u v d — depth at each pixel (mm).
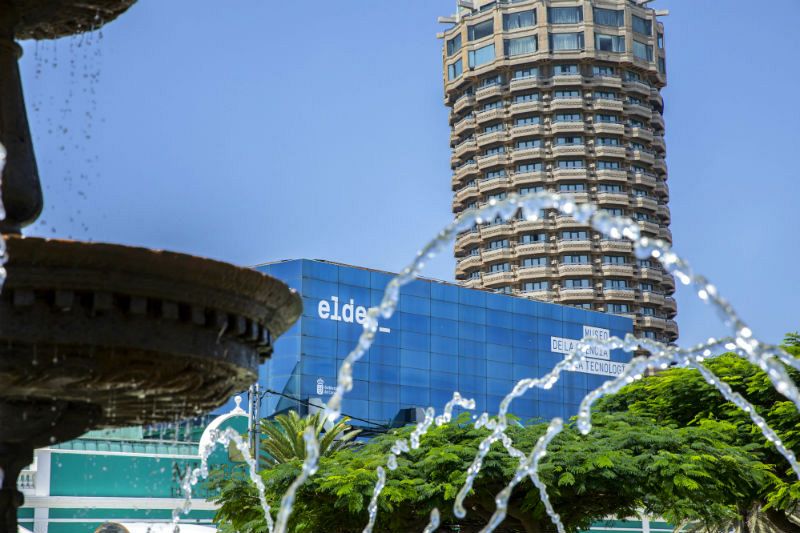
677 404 33625
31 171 7648
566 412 83062
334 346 68125
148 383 7281
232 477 26281
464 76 127938
